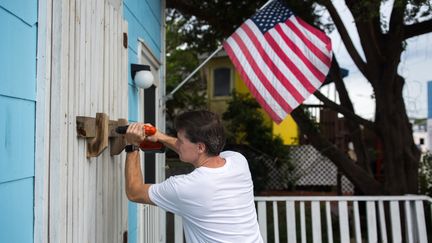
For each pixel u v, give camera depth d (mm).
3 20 1238
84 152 1804
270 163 10383
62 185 1551
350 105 5965
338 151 5887
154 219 3961
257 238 1856
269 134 10547
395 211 4031
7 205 1259
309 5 5078
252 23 4008
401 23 5027
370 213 4012
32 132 1433
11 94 1280
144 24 3600
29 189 1414
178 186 1697
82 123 1698
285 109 3809
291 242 3918
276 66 3881
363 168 6398
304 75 3852
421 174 6863
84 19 1784
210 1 5734
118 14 2385
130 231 2850
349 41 5418
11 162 1280
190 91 12531
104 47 2090
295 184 10469
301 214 3975
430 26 5203
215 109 13234
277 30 3963
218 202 1715
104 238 2092
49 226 1504
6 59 1252
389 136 5668
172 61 12734
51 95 1516
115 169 2314
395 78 5691
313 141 5875
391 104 5570
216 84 13352
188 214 1742
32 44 1434
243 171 1856
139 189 1779
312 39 3904
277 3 4086
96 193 1971
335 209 7203
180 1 5605
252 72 3902
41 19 1474
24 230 1375
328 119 9055
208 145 1764
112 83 2238
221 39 6617
